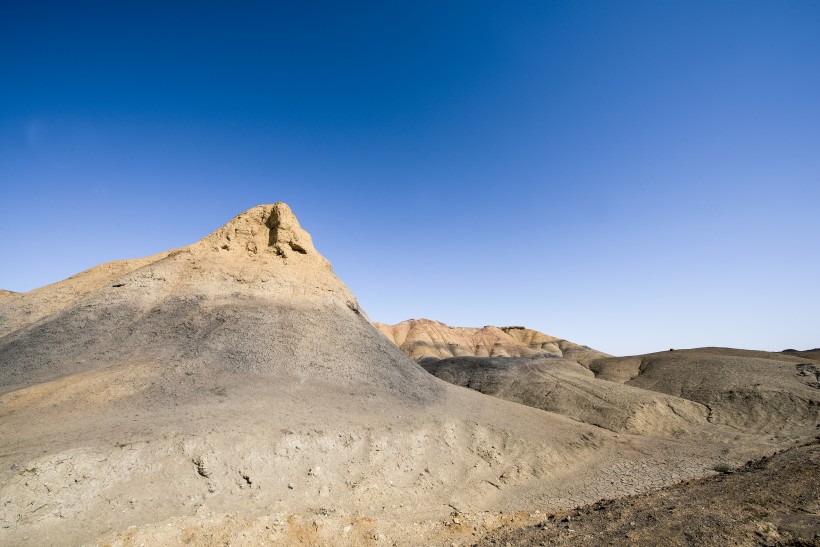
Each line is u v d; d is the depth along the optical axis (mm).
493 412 32375
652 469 26453
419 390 31812
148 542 12289
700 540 9836
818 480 13242
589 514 14898
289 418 20875
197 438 17078
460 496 20719
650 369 54875
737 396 41406
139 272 34375
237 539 13125
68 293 34094
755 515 11086
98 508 13422
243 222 40719
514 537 13562
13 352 26266
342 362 30312
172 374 23844
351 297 41188
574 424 34906
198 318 30031
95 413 19016
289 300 34656
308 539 14031
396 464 21391
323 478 18516
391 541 14625
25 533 11914
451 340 125875
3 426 17016
